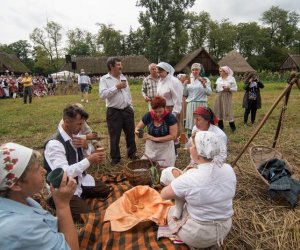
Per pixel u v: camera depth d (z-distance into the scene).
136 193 3.86
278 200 4.20
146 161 4.91
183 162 5.89
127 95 5.72
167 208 3.58
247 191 4.42
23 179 1.80
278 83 35.19
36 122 10.24
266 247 3.27
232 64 49.19
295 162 5.68
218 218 2.78
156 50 55.44
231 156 6.06
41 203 3.76
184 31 63.91
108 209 3.68
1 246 1.64
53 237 1.85
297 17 80.25
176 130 4.89
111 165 5.70
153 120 4.95
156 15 53.94
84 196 4.23
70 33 81.69
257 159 5.09
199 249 3.07
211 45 75.44
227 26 75.00
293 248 3.24
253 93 8.91
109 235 3.32
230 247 3.27
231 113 8.13
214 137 2.74
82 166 3.66
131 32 72.88
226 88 7.86
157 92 5.86
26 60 93.19
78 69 52.72
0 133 8.69
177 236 3.08
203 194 2.70
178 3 54.12
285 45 80.44
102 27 72.56
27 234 1.70
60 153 3.68
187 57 55.03
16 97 22.11
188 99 6.97
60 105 15.48
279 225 3.62
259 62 76.94
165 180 3.59
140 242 3.19
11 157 1.77
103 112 12.41
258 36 77.69
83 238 3.24
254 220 3.71
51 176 2.10
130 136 5.90
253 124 9.16
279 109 12.30
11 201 1.80
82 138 3.91
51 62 67.06
